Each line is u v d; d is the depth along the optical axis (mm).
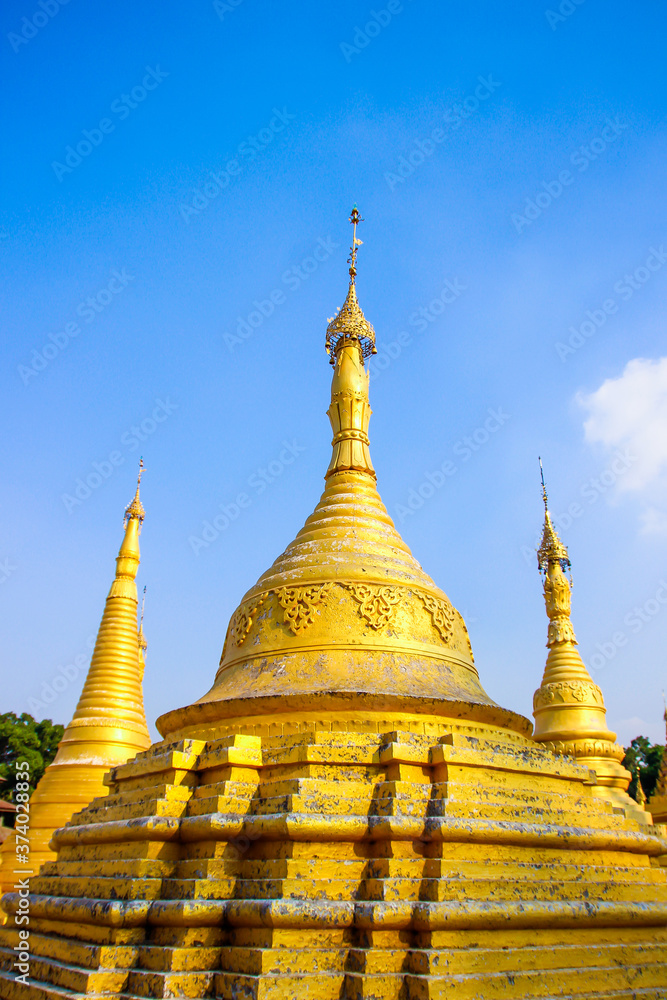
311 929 10320
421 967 9750
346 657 15555
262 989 9492
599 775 26719
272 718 14141
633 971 11125
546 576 31641
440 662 16438
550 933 11109
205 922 10781
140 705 29875
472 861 11227
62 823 26250
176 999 9906
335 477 20547
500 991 9805
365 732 13469
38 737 54125
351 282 23766
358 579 16797
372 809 11805
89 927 12023
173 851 12297
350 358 22172
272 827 11312
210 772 13109
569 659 29531
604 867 12844
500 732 14930
